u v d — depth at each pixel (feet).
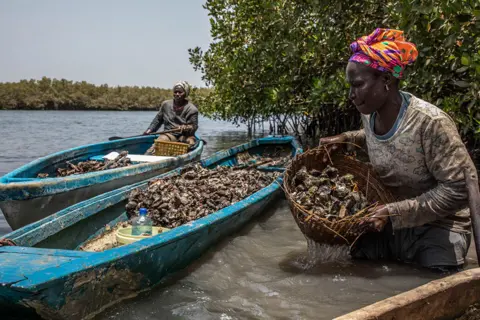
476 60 15.66
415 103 10.43
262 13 29.27
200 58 42.57
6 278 7.89
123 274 9.53
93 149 25.64
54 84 200.75
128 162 23.30
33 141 52.90
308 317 9.29
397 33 10.21
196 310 9.64
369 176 12.69
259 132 62.28
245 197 16.51
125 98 205.46
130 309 9.62
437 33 17.44
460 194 9.99
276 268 12.03
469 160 10.02
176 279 11.31
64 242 12.69
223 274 11.66
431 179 10.82
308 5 24.88
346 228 11.09
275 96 29.09
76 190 17.87
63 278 8.11
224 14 34.68
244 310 9.65
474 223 9.34
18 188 15.84
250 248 13.64
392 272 11.32
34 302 8.02
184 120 29.50
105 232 14.42
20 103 194.49
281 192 19.13
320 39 24.59
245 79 33.17
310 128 41.27
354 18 22.85
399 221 10.59
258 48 30.04
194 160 26.76
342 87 23.66
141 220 13.01
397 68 10.08
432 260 11.05
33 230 11.52
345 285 10.71
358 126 33.14
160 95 209.26
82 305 8.82
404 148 10.58
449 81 19.51
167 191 15.70
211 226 12.41
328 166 13.08
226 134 60.34
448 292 7.82
